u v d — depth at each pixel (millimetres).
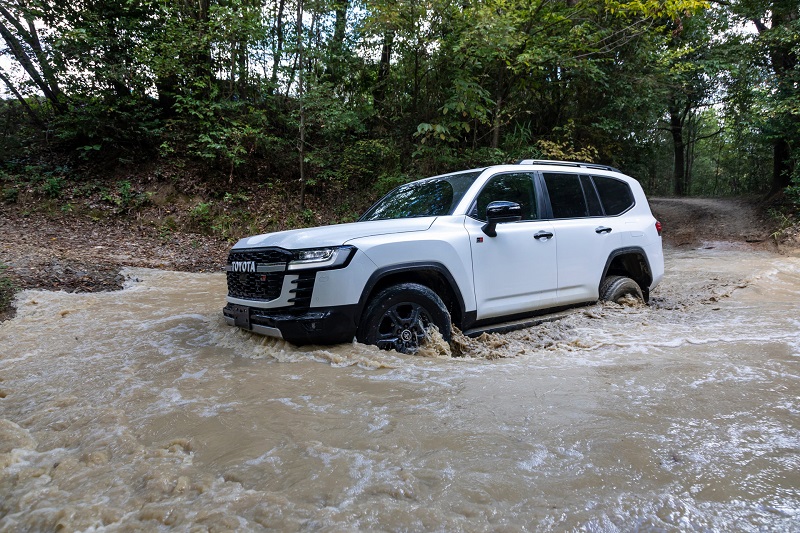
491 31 10023
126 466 1864
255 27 12234
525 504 1494
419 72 12203
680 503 1479
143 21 12883
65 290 6293
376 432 2059
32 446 2107
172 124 12938
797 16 14766
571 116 14750
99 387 2893
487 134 12711
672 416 2160
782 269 8430
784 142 15852
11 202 10992
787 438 1919
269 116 13875
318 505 1521
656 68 14125
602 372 2867
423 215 4141
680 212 18594
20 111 13258
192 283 7191
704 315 4578
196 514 1493
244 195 12430
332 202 13195
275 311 3318
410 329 3463
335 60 13680
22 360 3562
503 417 2195
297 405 2416
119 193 11711
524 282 4125
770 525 1367
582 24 11820
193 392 2701
